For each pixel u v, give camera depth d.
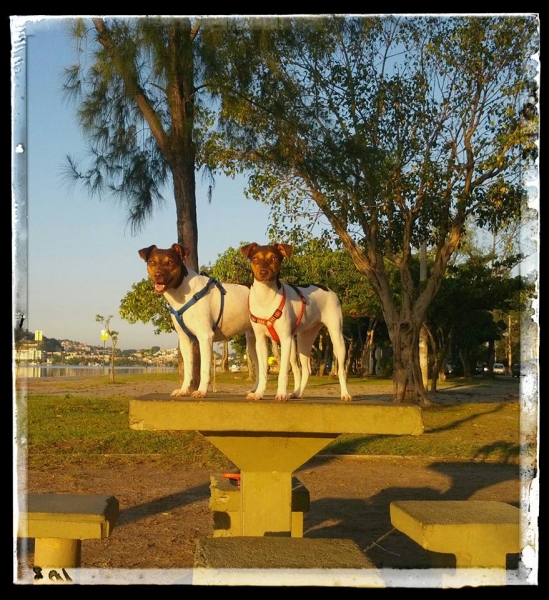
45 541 4.08
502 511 4.09
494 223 16.73
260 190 16.09
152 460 9.86
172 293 4.98
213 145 14.34
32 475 8.62
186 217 12.73
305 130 12.80
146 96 12.32
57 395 20.81
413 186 16.64
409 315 17.56
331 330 5.36
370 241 17.19
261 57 12.19
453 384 37.62
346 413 4.20
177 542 5.81
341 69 15.48
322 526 6.43
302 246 17.12
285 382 4.74
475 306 25.11
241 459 4.52
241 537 3.48
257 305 4.82
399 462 10.25
